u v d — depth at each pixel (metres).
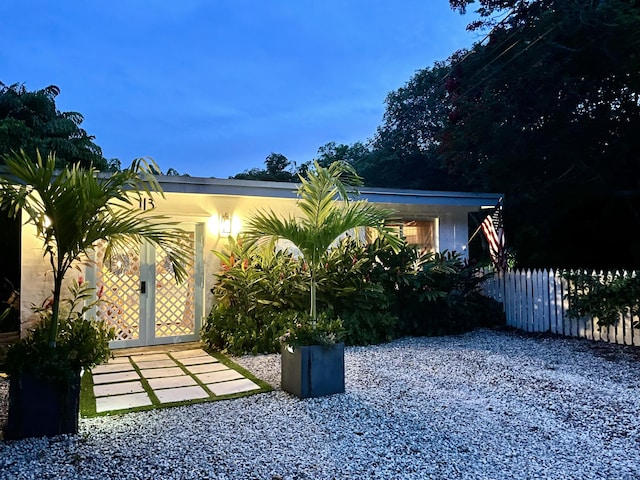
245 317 7.03
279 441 3.49
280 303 7.25
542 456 3.23
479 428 3.75
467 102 11.59
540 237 12.73
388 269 8.10
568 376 5.38
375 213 5.46
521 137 10.74
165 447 3.37
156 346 7.40
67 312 6.69
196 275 7.74
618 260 11.67
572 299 7.72
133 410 4.22
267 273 7.32
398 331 7.98
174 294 7.70
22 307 6.56
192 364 6.13
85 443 3.44
